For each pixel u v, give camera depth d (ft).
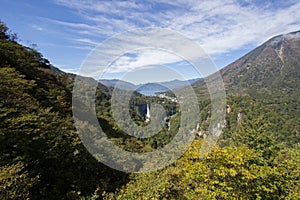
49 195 24.44
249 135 39.70
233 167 19.60
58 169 28.17
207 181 19.97
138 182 21.80
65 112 47.34
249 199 19.33
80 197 24.40
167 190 20.24
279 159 33.40
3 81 40.40
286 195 21.53
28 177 21.89
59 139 30.63
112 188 25.85
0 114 28.66
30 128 28.66
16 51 65.77
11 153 25.70
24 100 37.68
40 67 70.69
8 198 16.94
